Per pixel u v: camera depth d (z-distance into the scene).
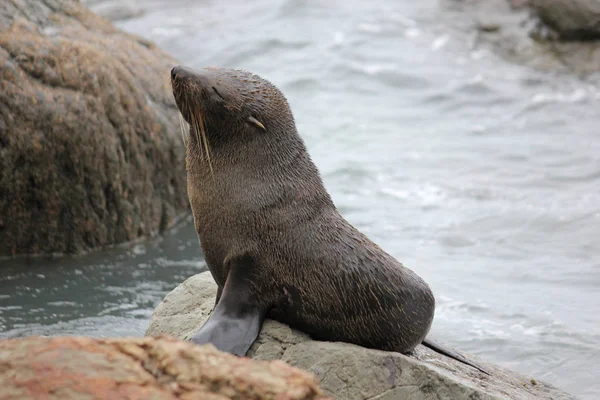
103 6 101.62
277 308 28.95
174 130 50.22
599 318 40.44
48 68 44.41
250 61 85.38
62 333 36.03
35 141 43.12
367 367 26.84
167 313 32.22
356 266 28.75
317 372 26.91
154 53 54.12
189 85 28.25
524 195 57.12
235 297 28.19
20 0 46.97
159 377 18.98
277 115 29.31
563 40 88.44
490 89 79.38
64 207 44.84
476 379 30.25
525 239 50.47
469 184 59.12
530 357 36.75
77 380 18.25
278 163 29.06
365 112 73.75
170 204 50.22
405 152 65.06
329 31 92.25
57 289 41.00
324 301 28.66
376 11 97.31
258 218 28.48
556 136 68.88
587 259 47.75
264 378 18.92
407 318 29.38
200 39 90.88
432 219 53.47
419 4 98.75
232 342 26.61
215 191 28.86
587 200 56.16
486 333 38.94
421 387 26.64
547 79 82.31
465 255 48.38
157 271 44.16
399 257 47.75
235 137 28.91
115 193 46.56
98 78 46.09
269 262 28.47
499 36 90.25
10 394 17.81
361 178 59.97
